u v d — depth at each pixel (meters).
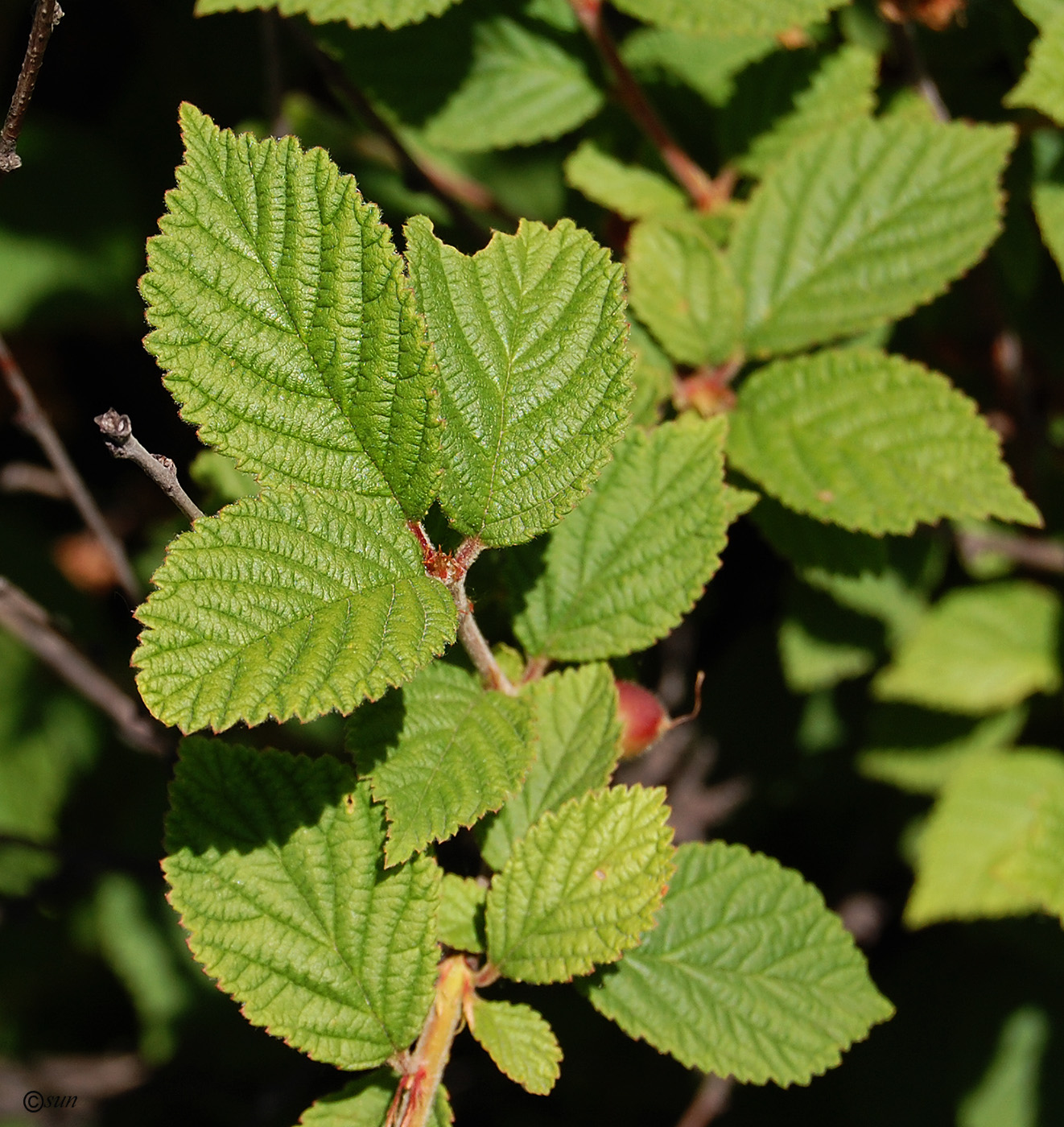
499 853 0.52
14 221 0.75
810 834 0.70
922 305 0.62
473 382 0.51
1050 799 0.57
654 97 0.61
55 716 0.78
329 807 0.52
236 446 0.50
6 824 0.75
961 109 0.62
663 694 0.66
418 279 0.51
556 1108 0.71
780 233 0.58
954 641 0.62
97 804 0.78
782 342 0.58
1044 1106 0.66
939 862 0.61
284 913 0.52
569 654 0.53
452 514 0.51
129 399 0.79
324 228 0.50
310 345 0.50
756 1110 0.70
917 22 0.61
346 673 0.49
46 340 0.78
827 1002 0.53
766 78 0.60
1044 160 0.60
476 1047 0.67
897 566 0.62
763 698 0.67
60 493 0.65
